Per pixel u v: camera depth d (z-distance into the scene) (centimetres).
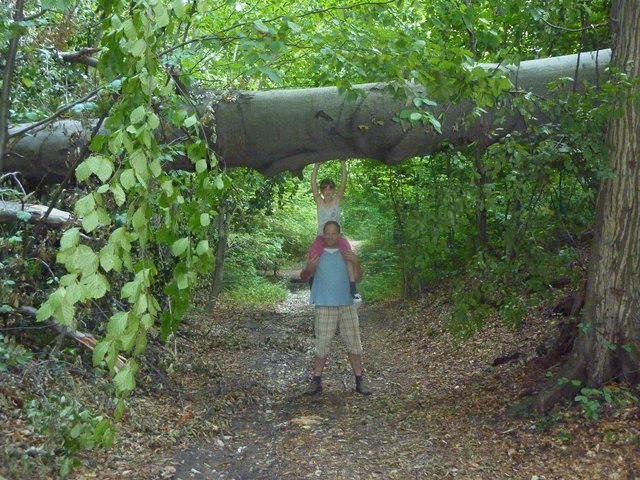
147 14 209
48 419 403
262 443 541
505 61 545
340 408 646
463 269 764
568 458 455
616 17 547
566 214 664
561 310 739
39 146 631
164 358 726
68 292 188
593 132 541
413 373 803
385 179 1403
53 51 524
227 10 917
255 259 2066
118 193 200
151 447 500
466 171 661
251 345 982
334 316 699
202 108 625
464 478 446
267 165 691
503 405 585
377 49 419
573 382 519
